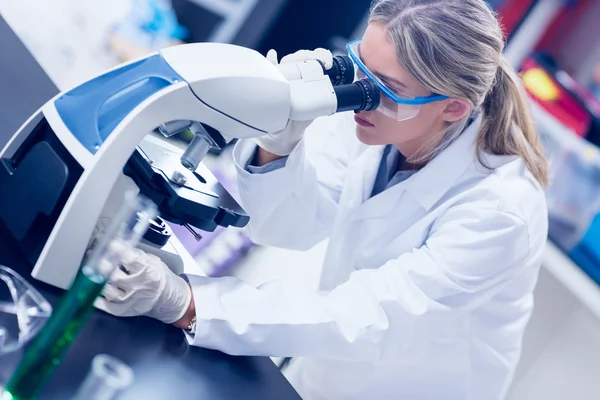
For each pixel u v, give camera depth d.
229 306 1.24
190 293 1.22
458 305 1.40
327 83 1.30
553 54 2.49
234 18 2.98
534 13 2.49
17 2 3.00
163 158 1.30
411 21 1.34
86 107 1.15
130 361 1.09
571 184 2.47
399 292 1.35
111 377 0.82
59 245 1.08
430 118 1.48
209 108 1.13
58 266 1.10
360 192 1.76
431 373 1.65
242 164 1.55
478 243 1.39
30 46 3.00
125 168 1.18
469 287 1.39
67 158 1.12
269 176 1.54
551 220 2.52
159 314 1.18
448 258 1.38
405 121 1.46
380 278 1.38
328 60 1.40
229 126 1.17
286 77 1.28
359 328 1.31
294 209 1.72
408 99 1.38
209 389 1.12
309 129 1.97
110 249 0.87
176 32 3.06
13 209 1.17
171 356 1.15
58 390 0.96
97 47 3.06
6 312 1.01
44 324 1.00
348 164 1.88
